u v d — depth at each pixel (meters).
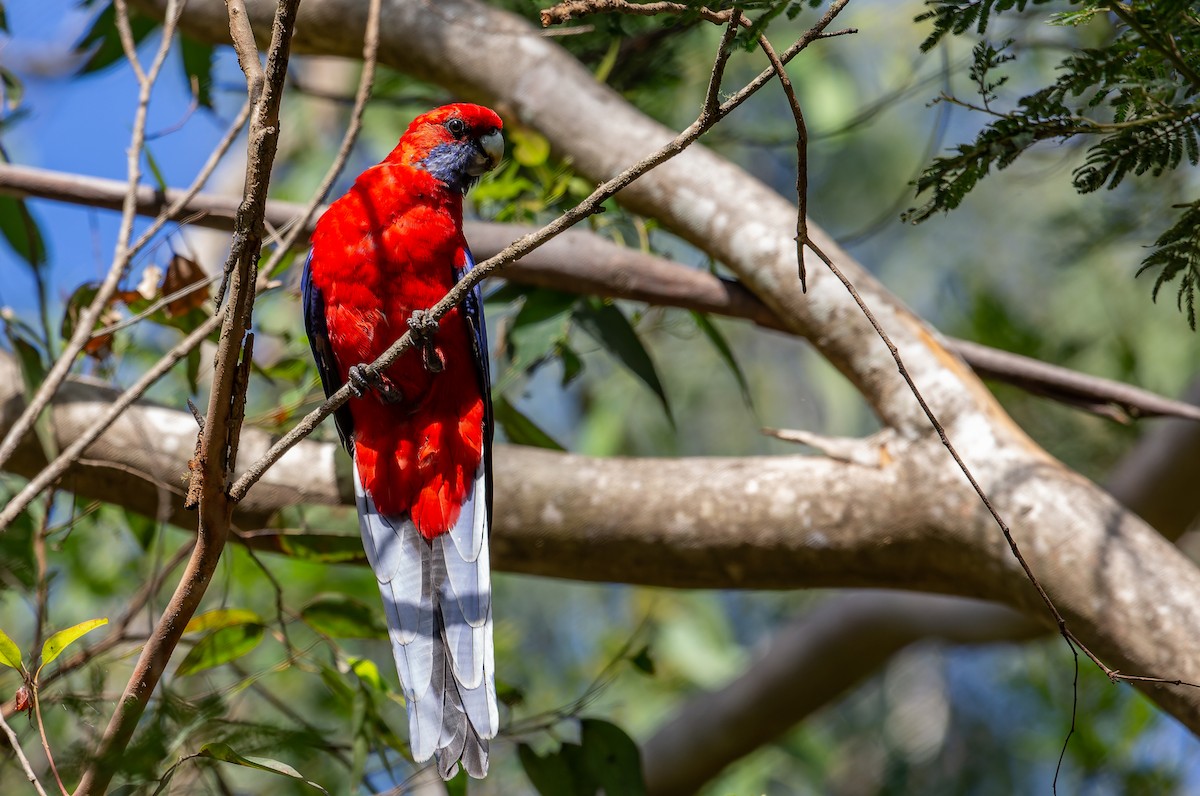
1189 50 5.48
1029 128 5.86
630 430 15.96
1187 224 5.87
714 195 9.23
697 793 13.30
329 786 9.88
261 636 8.23
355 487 8.30
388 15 9.96
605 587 16.12
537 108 9.74
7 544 8.96
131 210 7.49
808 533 8.21
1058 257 13.67
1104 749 12.00
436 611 6.91
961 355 9.40
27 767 5.59
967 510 7.93
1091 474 13.95
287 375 9.30
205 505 5.41
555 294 9.65
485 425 7.84
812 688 13.01
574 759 8.63
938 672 16.47
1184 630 7.24
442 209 7.90
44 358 9.32
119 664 10.16
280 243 8.27
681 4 5.12
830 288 8.73
